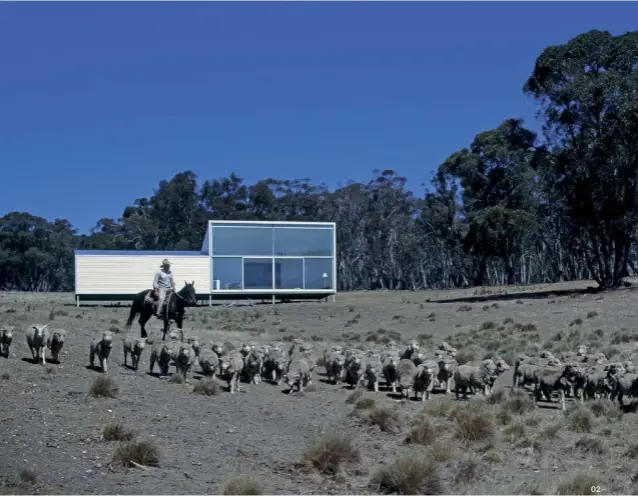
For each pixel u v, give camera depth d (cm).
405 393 2198
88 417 1672
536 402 2180
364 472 1461
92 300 6181
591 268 6131
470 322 4616
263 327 4572
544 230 10475
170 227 13088
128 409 1789
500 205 9731
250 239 6431
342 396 2219
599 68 5803
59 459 1396
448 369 2288
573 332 3728
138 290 6103
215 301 6612
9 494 1214
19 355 2362
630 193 5669
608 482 1471
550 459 1623
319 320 4984
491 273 12669
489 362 2233
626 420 1975
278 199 13150
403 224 12825
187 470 1398
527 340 3662
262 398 2111
